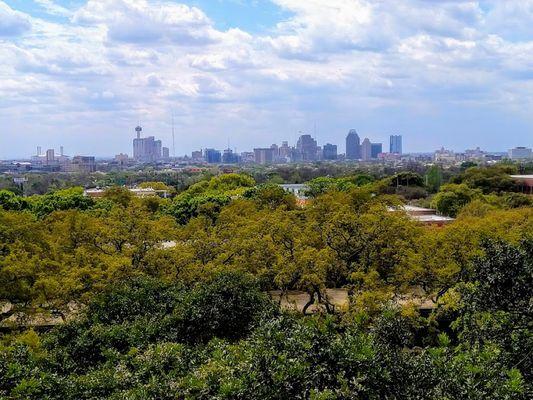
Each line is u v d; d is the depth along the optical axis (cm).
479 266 1173
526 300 1091
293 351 898
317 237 2662
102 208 4578
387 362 881
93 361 1370
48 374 1115
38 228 2527
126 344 1400
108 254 2647
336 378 851
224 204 4984
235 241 2767
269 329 975
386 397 845
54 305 2220
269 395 831
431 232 2823
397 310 1130
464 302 1210
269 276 2544
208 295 1606
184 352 1246
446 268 2355
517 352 1057
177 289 1819
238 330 1583
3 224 2364
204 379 994
